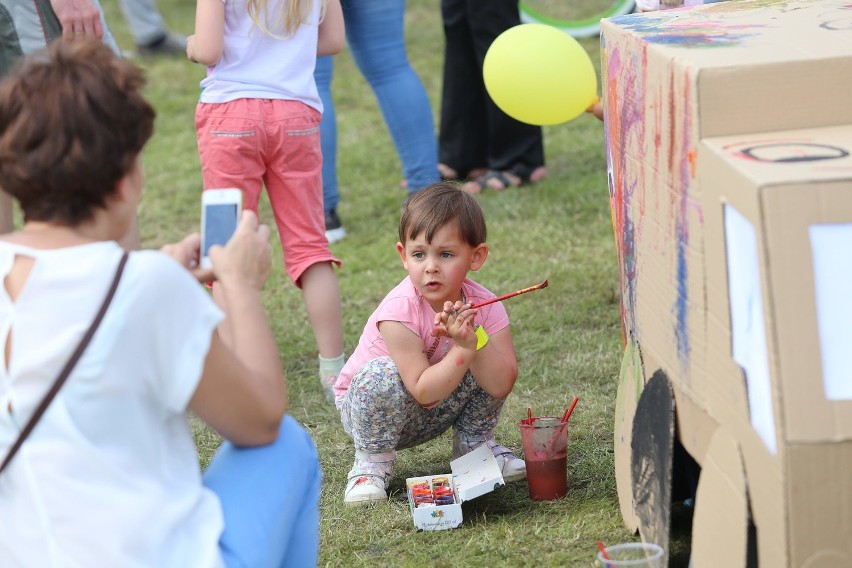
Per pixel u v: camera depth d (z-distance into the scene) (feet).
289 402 24.63
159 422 11.62
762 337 11.35
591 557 16.43
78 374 11.01
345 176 42.42
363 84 55.52
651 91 14.80
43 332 11.07
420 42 60.95
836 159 11.57
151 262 11.30
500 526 17.83
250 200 24.72
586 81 21.48
